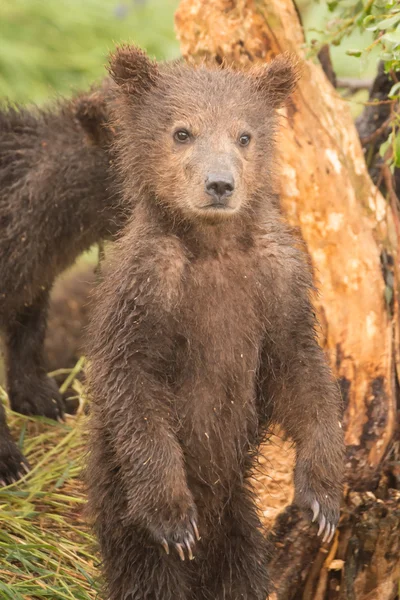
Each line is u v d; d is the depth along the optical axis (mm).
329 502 9352
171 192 9500
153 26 24562
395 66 10570
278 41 11242
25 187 12438
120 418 9109
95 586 10242
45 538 10828
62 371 14773
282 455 10945
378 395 10984
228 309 9508
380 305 11047
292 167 11016
